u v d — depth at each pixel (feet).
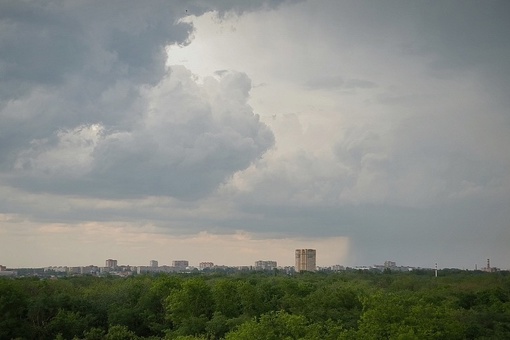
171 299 417.90
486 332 348.18
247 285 434.30
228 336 262.67
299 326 254.06
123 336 376.89
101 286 567.18
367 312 265.75
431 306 289.94
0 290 392.47
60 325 394.93
